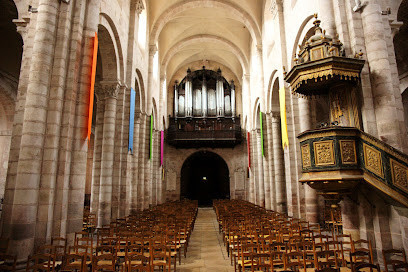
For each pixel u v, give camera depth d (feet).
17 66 58.29
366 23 27.35
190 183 127.03
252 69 86.02
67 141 27.09
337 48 27.12
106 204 40.09
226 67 111.14
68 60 28.25
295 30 43.70
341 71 25.35
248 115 89.35
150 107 66.28
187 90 106.83
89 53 29.96
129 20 50.14
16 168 25.70
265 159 66.59
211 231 47.14
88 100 29.37
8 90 59.98
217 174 127.75
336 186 23.38
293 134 44.57
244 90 98.94
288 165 44.50
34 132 24.91
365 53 27.20
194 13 80.43
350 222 27.20
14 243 22.77
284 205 57.31
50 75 26.78
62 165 26.61
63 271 17.94
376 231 24.97
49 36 26.84
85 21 30.58
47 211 24.88
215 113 107.76
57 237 25.32
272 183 62.54
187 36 90.17
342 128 23.44
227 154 105.81
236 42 89.61
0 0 42.39
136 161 57.77
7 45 53.42
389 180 21.50
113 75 43.42
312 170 24.44
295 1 43.70
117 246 23.09
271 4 54.90
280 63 48.96
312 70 26.13
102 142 42.24
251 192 87.30
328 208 48.93
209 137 98.43
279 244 19.88
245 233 26.53
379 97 25.88
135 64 51.83
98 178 45.50
